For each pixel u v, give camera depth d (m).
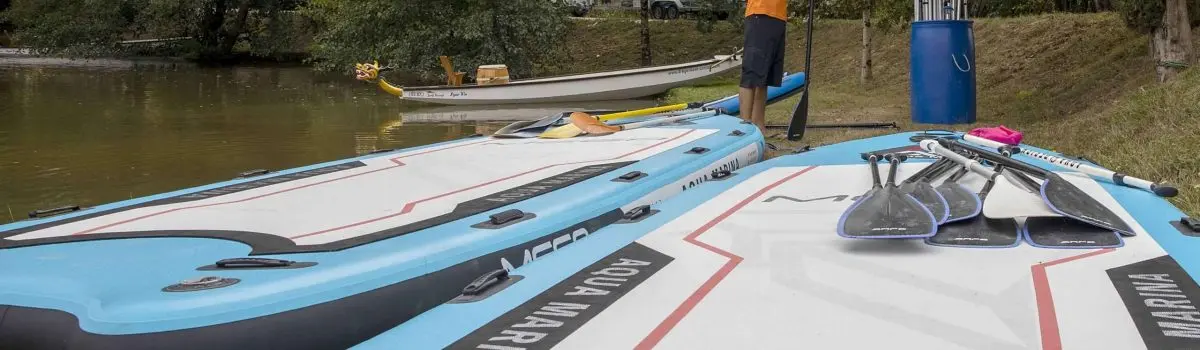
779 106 13.60
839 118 11.27
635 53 26.86
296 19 34.94
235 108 16.91
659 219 3.41
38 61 31.73
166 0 30.98
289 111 16.38
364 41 23.41
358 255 2.95
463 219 3.55
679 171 4.83
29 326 2.40
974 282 2.49
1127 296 2.33
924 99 9.91
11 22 36.66
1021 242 2.87
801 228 3.21
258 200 4.03
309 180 4.60
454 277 2.97
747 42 8.24
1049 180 3.26
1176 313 2.20
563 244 3.54
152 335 2.29
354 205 3.88
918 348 2.03
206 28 32.81
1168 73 9.09
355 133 13.11
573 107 17.38
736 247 2.95
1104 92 10.87
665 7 29.30
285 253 2.97
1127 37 13.14
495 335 2.16
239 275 2.68
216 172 9.44
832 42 22.27
